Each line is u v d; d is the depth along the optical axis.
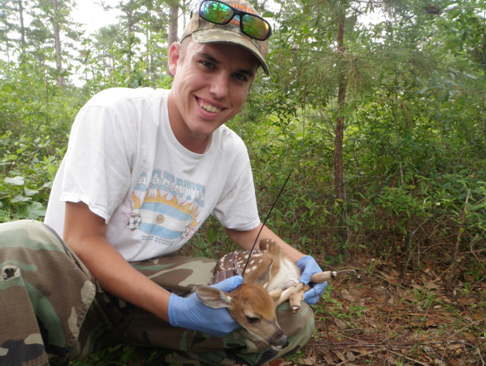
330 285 1.19
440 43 1.48
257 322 0.74
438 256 1.43
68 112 2.30
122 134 0.76
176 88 0.79
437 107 1.38
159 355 0.85
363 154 1.64
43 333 0.65
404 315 1.16
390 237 1.47
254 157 1.61
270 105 1.53
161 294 0.73
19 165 1.53
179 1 2.45
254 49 0.74
